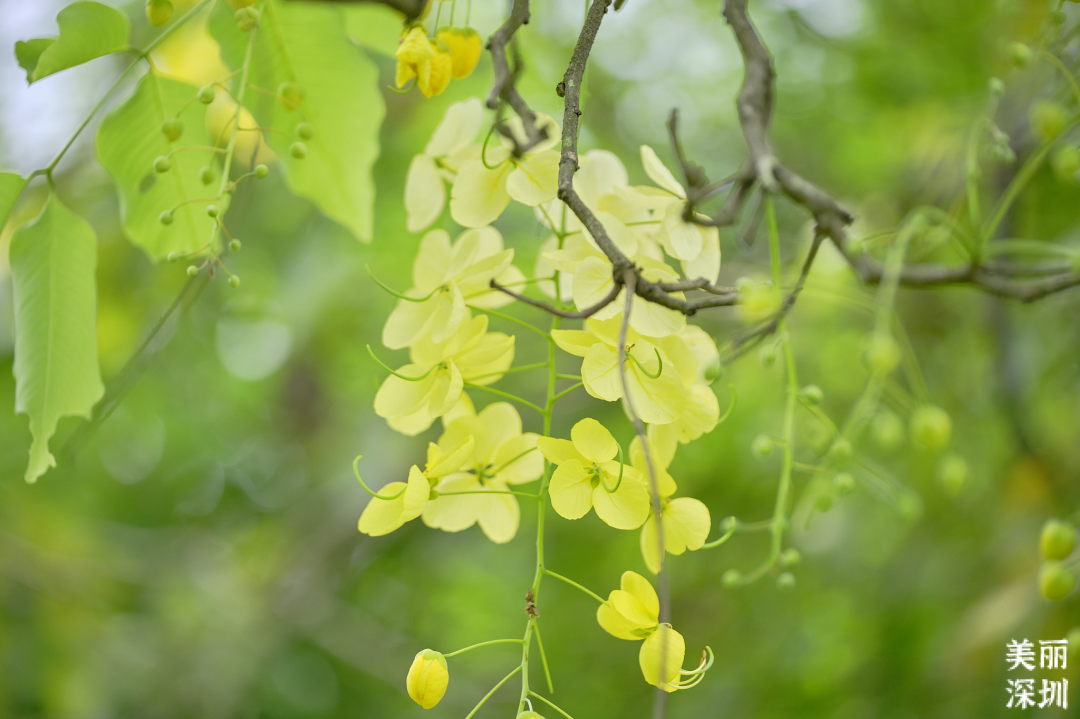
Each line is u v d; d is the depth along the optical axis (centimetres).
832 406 216
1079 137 115
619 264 80
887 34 198
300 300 226
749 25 96
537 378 235
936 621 198
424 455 246
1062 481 174
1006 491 185
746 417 222
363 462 269
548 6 186
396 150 210
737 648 232
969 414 197
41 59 94
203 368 309
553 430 230
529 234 212
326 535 289
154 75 98
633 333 85
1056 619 162
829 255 198
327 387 334
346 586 346
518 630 271
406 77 91
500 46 89
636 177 223
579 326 90
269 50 101
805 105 222
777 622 231
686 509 85
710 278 90
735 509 231
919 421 100
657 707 80
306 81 102
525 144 90
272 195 218
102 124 98
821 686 209
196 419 371
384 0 92
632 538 249
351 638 307
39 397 96
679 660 82
